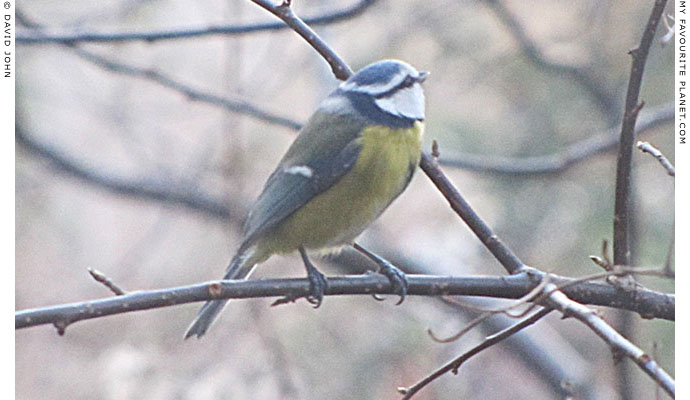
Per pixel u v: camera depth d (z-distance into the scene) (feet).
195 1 43.45
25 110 42.06
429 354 39.60
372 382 38.65
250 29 27.91
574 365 39.09
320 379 38.19
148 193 43.75
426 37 43.04
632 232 29.71
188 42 43.68
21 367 41.55
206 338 36.04
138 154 44.04
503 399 40.11
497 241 20.49
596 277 15.56
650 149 17.90
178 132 44.47
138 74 34.22
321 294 19.62
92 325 40.68
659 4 17.30
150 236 46.34
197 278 45.55
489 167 35.68
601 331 15.58
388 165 22.44
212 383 34.65
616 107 39.83
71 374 41.04
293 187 22.38
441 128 42.73
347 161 22.27
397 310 40.06
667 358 34.24
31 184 44.73
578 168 40.88
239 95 37.27
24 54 41.37
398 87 22.93
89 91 42.83
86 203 47.52
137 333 37.37
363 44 43.45
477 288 19.84
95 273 17.25
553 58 41.19
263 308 36.63
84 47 40.04
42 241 45.73
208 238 46.01
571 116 42.16
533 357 38.42
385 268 20.61
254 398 34.65
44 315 16.58
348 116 22.76
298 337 38.68
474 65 42.73
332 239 22.80
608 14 40.75
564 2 41.96
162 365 34.86
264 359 35.32
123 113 43.11
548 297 16.88
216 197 43.78
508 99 42.86
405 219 44.42
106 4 42.50
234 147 39.58
